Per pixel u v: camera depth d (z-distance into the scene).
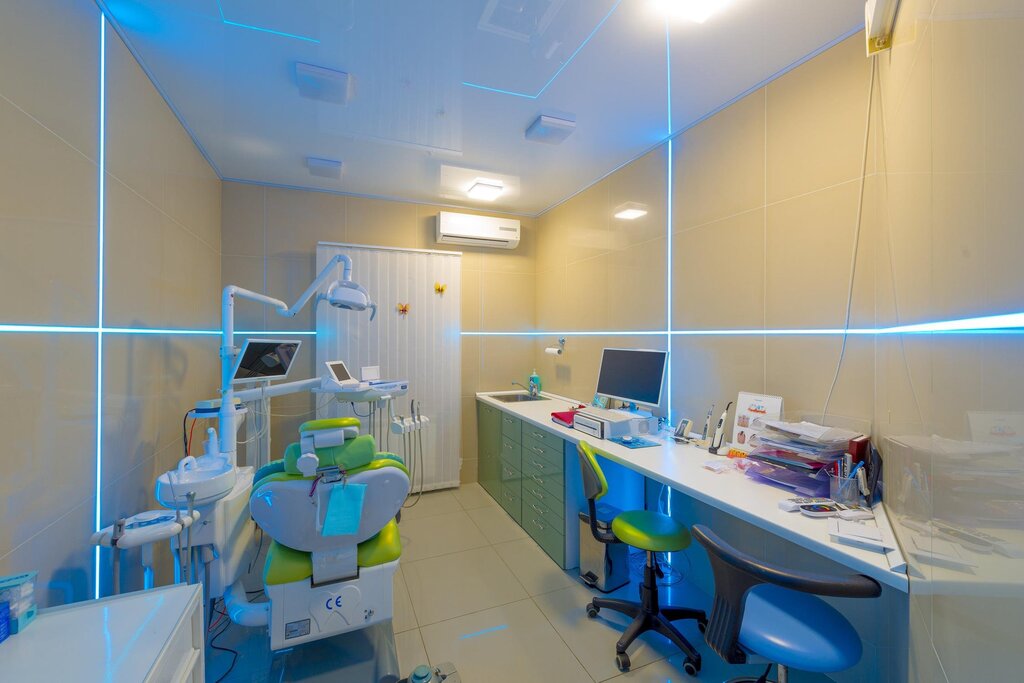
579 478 2.46
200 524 1.57
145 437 1.79
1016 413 0.44
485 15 1.60
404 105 2.21
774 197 1.92
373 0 1.50
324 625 1.56
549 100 2.18
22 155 1.09
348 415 3.41
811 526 1.23
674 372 2.50
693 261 2.37
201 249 2.69
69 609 0.95
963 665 0.60
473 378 4.02
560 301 3.80
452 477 3.77
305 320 3.44
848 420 1.60
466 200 3.77
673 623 1.99
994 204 0.51
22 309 1.08
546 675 1.65
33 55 1.13
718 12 1.56
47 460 1.17
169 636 0.88
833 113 1.68
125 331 1.62
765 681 1.44
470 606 2.09
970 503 0.58
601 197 3.22
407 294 3.59
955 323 0.65
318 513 1.46
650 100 2.15
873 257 1.53
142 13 1.53
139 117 1.79
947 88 0.69
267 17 1.58
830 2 1.50
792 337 1.83
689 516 2.32
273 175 3.17
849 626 1.17
